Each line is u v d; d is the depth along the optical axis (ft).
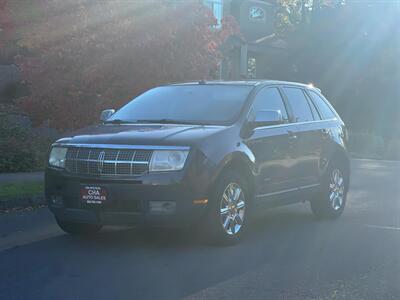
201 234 23.68
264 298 18.24
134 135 23.03
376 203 36.83
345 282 19.94
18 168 43.21
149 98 27.89
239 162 24.26
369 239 26.37
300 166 28.27
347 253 23.75
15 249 23.75
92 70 37.04
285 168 27.14
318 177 29.84
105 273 20.48
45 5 38.19
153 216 22.00
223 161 23.11
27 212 31.27
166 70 37.60
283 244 25.03
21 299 17.92
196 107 26.23
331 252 23.86
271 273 20.74
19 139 46.68
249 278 20.11
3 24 39.29
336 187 31.40
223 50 61.77
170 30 37.45
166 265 21.48
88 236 25.95
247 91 26.66
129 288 18.92
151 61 37.37
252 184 24.94
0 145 43.62
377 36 94.73
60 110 39.22
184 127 24.18
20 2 38.70
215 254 23.04
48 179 23.86
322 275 20.66
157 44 37.11
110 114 28.09
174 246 24.20
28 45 39.06
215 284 19.40
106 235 26.16
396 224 29.91
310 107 30.58
